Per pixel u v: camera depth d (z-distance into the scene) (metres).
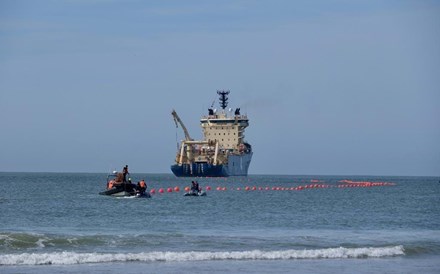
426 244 94.12
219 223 126.00
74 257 75.06
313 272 72.69
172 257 78.25
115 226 117.56
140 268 71.88
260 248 88.25
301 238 99.00
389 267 77.38
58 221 126.62
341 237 102.69
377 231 115.62
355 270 74.69
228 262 77.31
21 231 105.00
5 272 67.56
